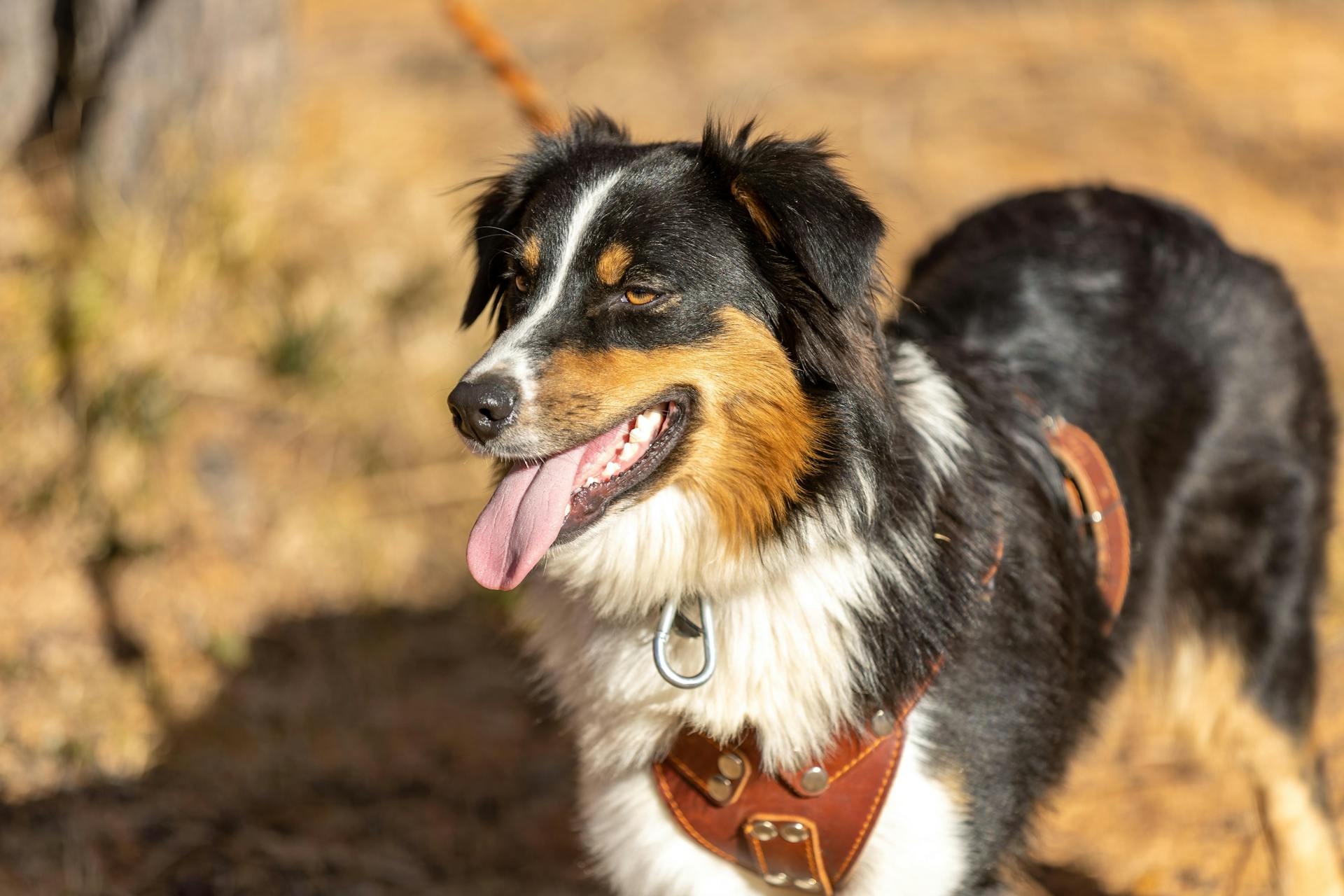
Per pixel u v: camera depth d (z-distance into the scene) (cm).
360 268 796
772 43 1224
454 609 661
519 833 542
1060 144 1055
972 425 385
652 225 358
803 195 343
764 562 358
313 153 883
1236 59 1222
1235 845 519
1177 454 446
